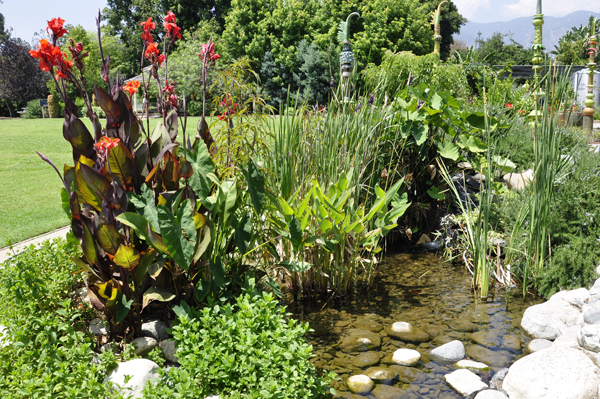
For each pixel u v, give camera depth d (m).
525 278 3.31
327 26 27.19
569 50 32.75
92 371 1.87
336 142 3.56
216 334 2.11
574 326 2.61
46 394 1.77
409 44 26.58
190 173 2.43
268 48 28.05
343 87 3.98
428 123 4.44
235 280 2.72
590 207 3.42
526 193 3.87
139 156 2.41
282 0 27.45
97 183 2.14
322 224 3.04
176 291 2.40
